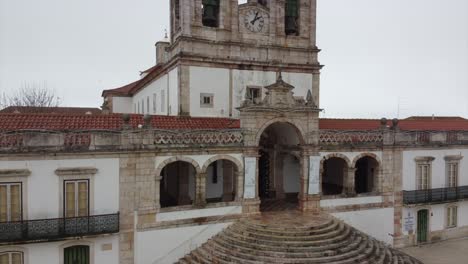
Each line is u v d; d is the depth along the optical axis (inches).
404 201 1067.9
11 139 690.8
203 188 855.1
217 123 979.3
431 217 1121.4
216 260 745.6
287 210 967.6
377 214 1040.8
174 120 949.2
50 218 715.4
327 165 1320.1
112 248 770.8
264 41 1087.0
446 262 955.3
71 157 732.0
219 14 1042.1
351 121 1269.7
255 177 900.6
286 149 1039.6
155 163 805.9
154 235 806.5
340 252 753.6
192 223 840.9
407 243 1084.5
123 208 778.8
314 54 1142.3
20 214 700.0
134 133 783.7
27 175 698.8
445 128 1283.2
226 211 874.8
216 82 1035.9
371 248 813.9
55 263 721.0
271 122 908.0
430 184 1114.7
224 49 1042.1
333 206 986.1
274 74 1097.4
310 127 943.0
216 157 864.3
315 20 1145.4
